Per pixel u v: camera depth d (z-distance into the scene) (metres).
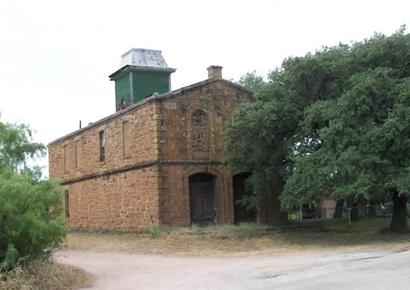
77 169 39.75
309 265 16.78
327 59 26.23
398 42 25.69
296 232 28.36
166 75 39.34
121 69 38.69
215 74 32.19
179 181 29.53
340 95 26.25
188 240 26.03
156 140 29.17
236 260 20.42
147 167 29.94
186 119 30.19
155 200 29.05
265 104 27.19
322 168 23.44
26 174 15.99
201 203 30.80
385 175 23.33
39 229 14.14
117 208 33.38
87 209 37.78
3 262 13.55
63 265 19.02
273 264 17.95
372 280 12.43
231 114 31.11
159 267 19.45
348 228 30.91
